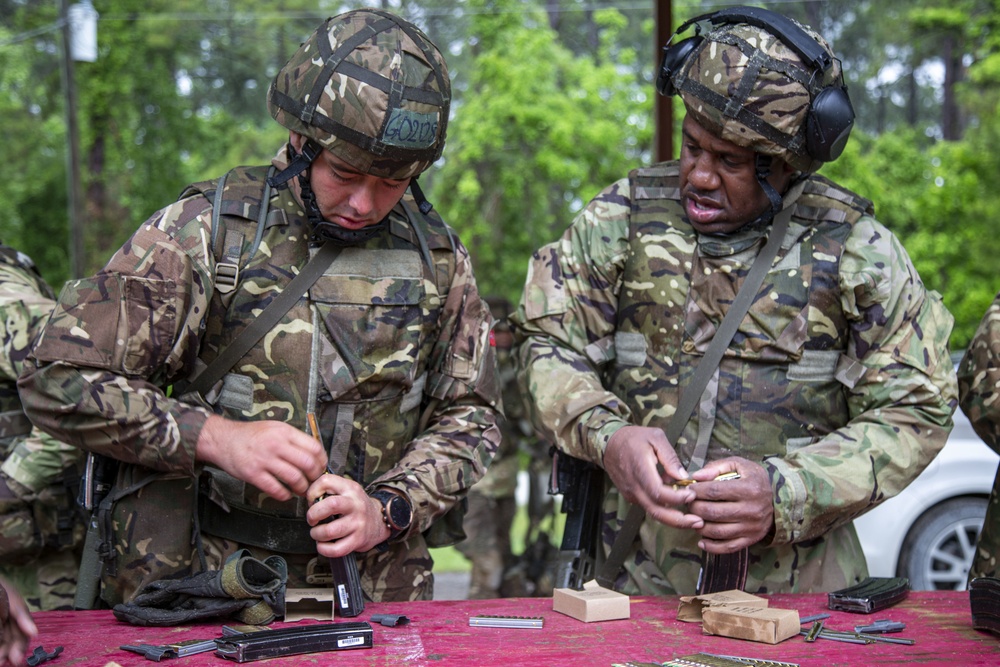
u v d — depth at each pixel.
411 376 1.90
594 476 2.15
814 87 1.90
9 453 2.35
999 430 2.01
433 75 1.75
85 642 1.54
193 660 1.45
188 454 1.69
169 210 1.82
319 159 1.77
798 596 1.92
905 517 4.46
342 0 18.69
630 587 2.10
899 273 2.02
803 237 2.04
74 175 11.66
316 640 1.49
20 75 17.44
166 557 1.81
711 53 1.90
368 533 1.72
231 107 18.72
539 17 14.62
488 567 4.80
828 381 2.06
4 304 2.33
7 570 2.42
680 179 2.04
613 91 13.87
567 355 2.13
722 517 1.81
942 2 15.99
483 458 1.96
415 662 1.45
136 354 1.72
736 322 2.02
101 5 17.08
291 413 1.83
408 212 1.97
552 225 13.77
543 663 1.45
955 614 1.78
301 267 1.85
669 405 2.05
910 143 14.58
